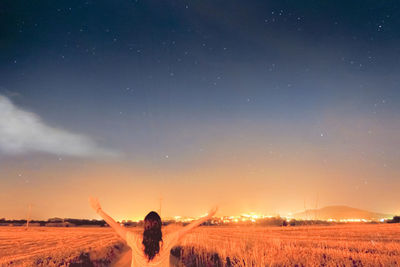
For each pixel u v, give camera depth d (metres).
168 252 4.09
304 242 26.92
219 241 28.91
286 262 13.67
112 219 4.29
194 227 4.23
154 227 4.10
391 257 14.80
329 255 16.16
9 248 32.00
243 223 116.12
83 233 72.56
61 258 20.72
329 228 70.50
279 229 71.62
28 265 17.09
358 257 15.30
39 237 54.84
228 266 15.58
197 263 17.53
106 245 29.45
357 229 61.69
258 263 12.85
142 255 4.01
